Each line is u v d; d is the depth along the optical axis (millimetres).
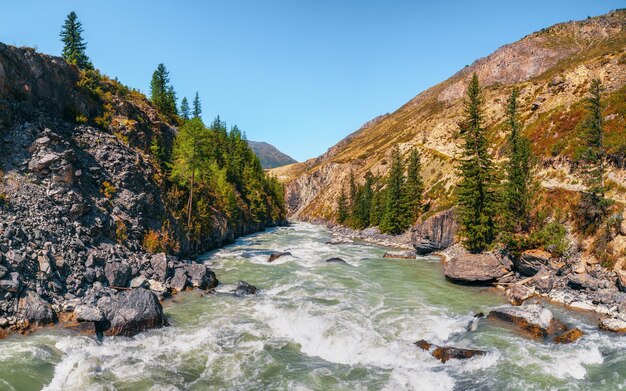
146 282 27922
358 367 17625
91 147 39312
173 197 47031
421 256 54344
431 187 84875
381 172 137000
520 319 22359
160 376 16031
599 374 16578
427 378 16406
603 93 64688
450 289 33094
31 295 20859
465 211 47469
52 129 36000
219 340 20281
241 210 83438
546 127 60281
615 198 35406
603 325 22328
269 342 20312
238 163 105062
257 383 15898
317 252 55656
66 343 18125
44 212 27469
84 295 23703
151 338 19969
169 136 61344
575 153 44750
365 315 24844
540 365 17406
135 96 61906
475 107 49625
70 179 31969
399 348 19531
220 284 32844
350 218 119062
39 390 14227
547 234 35500
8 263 21266
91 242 29312
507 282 33938
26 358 16250
